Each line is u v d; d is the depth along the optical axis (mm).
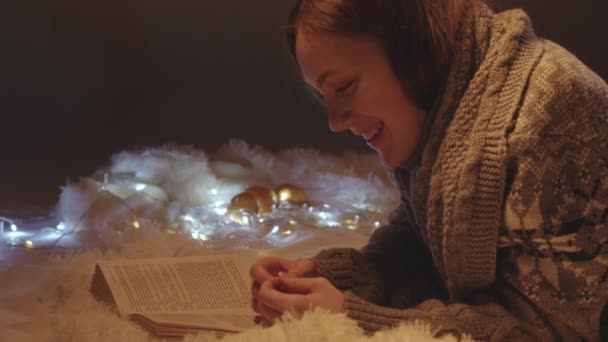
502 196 1583
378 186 3457
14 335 2078
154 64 5477
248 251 2705
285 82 5352
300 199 3297
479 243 1606
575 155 1541
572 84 1560
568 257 1562
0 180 3809
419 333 1505
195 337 1604
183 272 1965
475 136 1589
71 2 5566
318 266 1865
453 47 1634
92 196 3055
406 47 1598
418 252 1975
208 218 3098
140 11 5672
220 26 5828
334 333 1522
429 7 1607
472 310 1636
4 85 5102
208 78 5383
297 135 4656
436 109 1653
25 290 2396
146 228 2496
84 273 2043
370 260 1946
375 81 1622
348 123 1678
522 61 1618
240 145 3709
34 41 5477
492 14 1703
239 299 1880
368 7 1579
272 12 5891
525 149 1550
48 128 4605
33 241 2949
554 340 1621
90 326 1714
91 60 5445
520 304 1641
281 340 1520
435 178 1634
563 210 1549
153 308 1812
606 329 1632
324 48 1609
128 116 4852
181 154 3432
